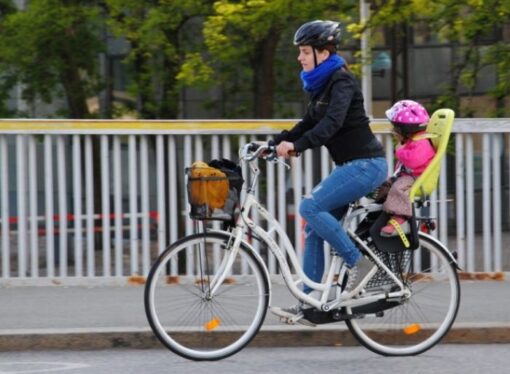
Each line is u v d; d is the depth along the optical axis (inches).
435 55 2086.6
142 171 1163.3
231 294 848.9
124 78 1935.3
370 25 1453.0
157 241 1172.5
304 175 1160.2
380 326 866.1
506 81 1529.3
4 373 816.9
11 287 1165.7
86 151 1156.5
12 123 1139.9
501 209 1186.0
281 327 922.7
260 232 837.2
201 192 801.6
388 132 1153.4
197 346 853.8
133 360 865.5
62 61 1784.0
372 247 847.1
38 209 1201.4
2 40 1750.7
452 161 1190.9
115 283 1175.0
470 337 928.9
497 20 1466.5
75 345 909.8
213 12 1596.9
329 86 812.6
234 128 1144.8
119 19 1649.9
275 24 1517.0
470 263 1187.9
